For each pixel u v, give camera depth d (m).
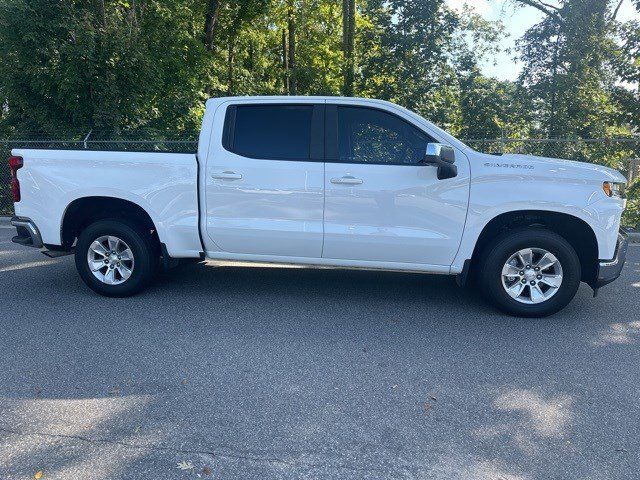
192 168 5.23
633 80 11.91
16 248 8.23
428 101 15.74
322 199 5.06
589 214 4.78
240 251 5.34
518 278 5.08
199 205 5.27
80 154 5.41
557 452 2.95
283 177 5.08
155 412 3.33
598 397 3.58
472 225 4.91
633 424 3.25
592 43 16.05
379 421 3.25
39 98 14.07
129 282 5.54
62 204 5.46
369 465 2.83
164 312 5.18
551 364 4.09
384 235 5.02
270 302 5.51
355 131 5.11
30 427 3.15
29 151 5.54
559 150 11.17
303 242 5.17
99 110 13.24
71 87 12.97
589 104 16.11
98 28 13.41
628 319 5.11
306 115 5.16
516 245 4.93
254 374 3.87
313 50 24.89
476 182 4.87
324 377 3.83
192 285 6.06
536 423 3.25
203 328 4.77
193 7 18.02
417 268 5.12
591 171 4.84
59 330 4.69
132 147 12.82
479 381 3.79
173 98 16.05
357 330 4.76
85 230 5.53
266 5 20.09
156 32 15.64
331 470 2.78
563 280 4.95
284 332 4.70
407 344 4.45
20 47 12.95
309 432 3.12
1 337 4.52
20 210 5.62
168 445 2.99
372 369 3.97
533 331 4.76
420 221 4.97
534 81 17.02
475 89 16.98
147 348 4.32
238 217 5.22
